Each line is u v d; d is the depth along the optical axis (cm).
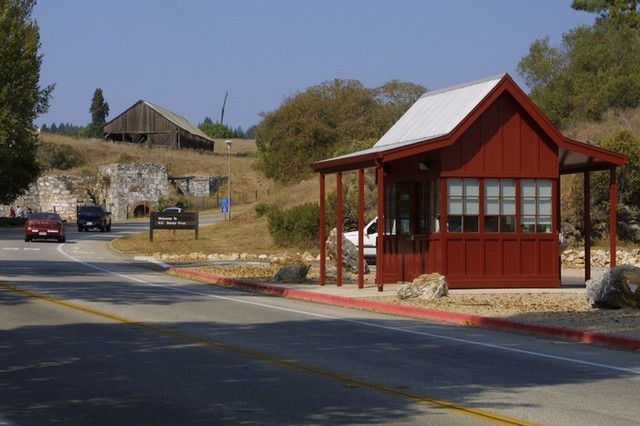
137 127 14325
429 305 2169
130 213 10556
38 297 2302
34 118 5997
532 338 1703
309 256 4334
